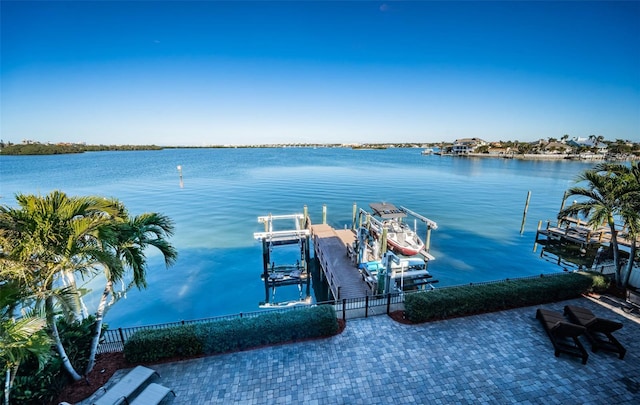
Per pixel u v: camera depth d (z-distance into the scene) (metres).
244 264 19.97
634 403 6.86
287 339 9.08
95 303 15.05
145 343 8.09
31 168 71.31
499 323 9.96
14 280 5.67
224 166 79.44
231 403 6.96
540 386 7.34
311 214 32.16
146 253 21.25
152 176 57.84
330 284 16.16
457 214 31.20
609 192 11.55
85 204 6.50
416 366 8.05
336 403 6.93
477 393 7.15
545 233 23.61
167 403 6.94
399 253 20.55
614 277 12.87
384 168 74.81
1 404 5.76
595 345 8.45
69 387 7.34
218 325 8.78
